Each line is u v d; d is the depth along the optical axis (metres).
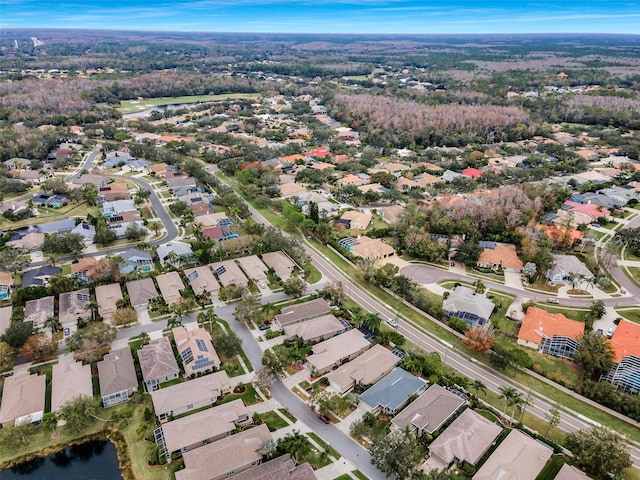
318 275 146.50
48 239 150.75
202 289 131.25
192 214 180.00
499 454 81.81
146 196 199.50
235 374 102.88
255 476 76.25
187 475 76.81
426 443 86.56
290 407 94.31
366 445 85.69
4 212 176.75
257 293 133.88
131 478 79.94
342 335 113.69
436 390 96.75
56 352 108.62
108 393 93.44
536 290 141.00
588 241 163.38
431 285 142.75
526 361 104.19
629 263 156.62
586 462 79.56
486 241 169.50
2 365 100.81
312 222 172.75
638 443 87.25
